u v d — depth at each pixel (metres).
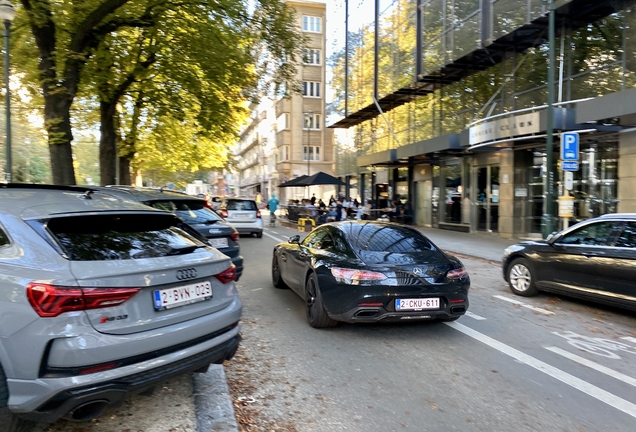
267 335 5.37
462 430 3.24
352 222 6.38
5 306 2.58
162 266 3.01
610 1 11.90
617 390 3.94
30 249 2.75
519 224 16.16
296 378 4.12
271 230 22.25
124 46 14.98
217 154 33.19
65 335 2.52
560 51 13.88
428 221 22.14
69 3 11.04
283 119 47.59
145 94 16.81
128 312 2.79
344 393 3.82
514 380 4.13
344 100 27.83
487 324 5.93
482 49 15.40
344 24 27.69
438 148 16.98
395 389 3.91
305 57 16.25
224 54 13.86
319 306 5.41
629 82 11.77
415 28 19.50
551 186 11.31
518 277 7.65
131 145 21.19
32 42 12.77
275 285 8.01
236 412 3.47
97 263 2.79
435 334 5.46
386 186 26.25
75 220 3.10
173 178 56.31
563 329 5.75
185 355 3.04
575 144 10.46
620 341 5.30
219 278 3.53
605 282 6.17
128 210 3.44
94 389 2.56
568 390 3.93
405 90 20.55
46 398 2.49
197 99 16.75
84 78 13.58
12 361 2.53
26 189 3.60
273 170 56.31
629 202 11.78
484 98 17.23
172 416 3.28
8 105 11.57
